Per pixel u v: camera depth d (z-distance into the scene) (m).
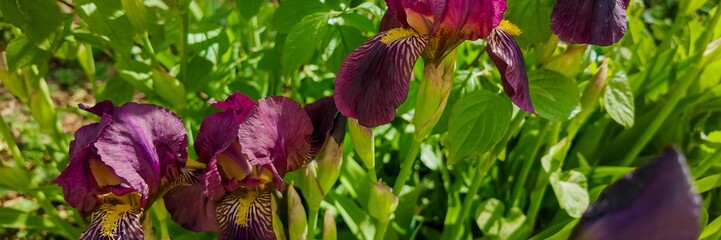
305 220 0.55
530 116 0.75
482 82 0.75
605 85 0.64
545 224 0.75
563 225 0.66
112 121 0.50
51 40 0.61
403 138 0.78
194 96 0.79
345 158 0.69
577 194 0.63
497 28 0.56
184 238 0.69
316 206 0.58
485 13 0.53
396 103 0.52
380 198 0.57
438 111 0.57
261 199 0.55
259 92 0.77
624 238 0.40
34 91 0.64
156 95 0.71
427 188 0.78
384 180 0.78
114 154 0.50
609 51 0.75
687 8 0.70
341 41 0.65
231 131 0.53
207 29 0.72
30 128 0.99
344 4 0.66
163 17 0.73
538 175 0.71
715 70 0.73
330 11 0.63
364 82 0.53
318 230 0.71
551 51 0.62
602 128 0.75
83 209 0.52
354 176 0.69
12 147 0.67
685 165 0.39
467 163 0.76
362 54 0.54
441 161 0.76
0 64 0.63
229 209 0.54
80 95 1.08
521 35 0.61
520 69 0.55
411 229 0.74
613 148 0.77
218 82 0.79
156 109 0.52
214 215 0.57
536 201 0.69
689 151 0.74
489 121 0.59
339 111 0.55
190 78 0.70
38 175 0.89
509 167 0.78
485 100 0.59
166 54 0.82
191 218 0.57
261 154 0.52
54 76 1.12
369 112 0.52
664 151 0.40
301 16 0.65
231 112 0.53
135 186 0.51
